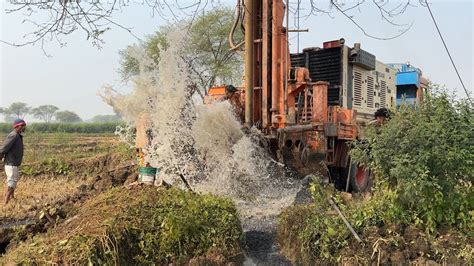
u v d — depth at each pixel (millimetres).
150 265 4836
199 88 7043
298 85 8211
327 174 8617
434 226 5414
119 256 4727
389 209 5621
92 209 5723
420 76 14789
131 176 9297
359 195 7762
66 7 4141
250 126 7523
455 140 5422
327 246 5426
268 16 7602
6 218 7730
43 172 14094
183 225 5086
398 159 5430
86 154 21562
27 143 29172
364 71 11680
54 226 5953
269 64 7672
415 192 5270
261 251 5758
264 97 7621
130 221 5113
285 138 7648
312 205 6277
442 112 5637
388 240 5293
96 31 4258
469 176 5457
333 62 10703
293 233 5820
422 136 5430
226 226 5414
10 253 5195
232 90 8289
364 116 11484
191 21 5758
